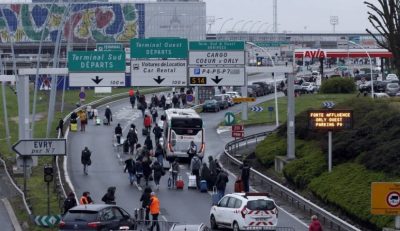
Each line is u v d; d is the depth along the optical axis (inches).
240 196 2701.8
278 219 2940.5
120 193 3545.8
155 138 5004.9
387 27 2694.4
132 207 3191.4
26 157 3218.5
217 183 3191.4
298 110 6574.8
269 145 4414.4
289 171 3686.0
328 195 3129.9
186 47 4338.1
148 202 2755.9
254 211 2630.4
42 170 4188.0
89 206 2410.2
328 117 3553.2
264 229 2642.7
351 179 3164.4
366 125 3563.0
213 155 4820.4
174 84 4360.2
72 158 4650.6
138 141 5265.8
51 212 2974.9
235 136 4963.1
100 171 4212.6
